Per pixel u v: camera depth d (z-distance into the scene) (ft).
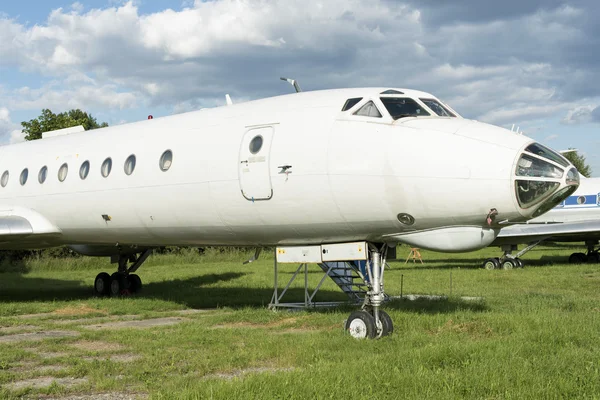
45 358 26.45
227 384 19.11
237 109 36.91
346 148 30.42
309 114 32.58
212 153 35.35
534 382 19.34
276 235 34.47
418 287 57.77
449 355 23.29
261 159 32.86
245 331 32.04
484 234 29.12
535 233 83.51
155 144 39.37
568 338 26.94
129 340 30.30
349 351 25.88
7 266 91.30
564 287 55.93
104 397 19.89
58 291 62.03
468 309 36.88
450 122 30.07
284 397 17.98
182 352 26.66
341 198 30.40
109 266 99.30
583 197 94.79
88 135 47.14
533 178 27.12
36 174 47.67
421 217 29.25
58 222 46.42
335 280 43.96
